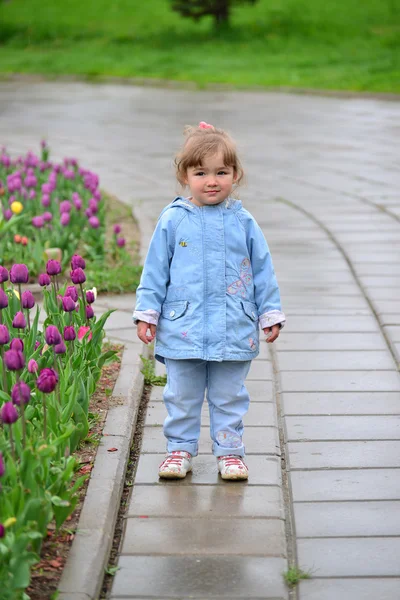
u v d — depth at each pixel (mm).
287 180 13422
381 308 7590
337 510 4375
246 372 4703
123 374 6012
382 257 9250
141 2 42406
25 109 22031
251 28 35875
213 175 4516
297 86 24859
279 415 5574
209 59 30656
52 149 16188
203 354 4477
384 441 5141
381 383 6023
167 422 4727
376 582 3770
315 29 35375
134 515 4328
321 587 3736
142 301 4559
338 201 11969
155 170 14164
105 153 15758
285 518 4336
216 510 4375
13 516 3594
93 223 8867
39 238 8633
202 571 3863
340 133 17781
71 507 3975
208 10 35500
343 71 26953
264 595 3699
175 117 20250
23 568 3361
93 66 30109
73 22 40094
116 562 3959
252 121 19562
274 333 4602
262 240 4664
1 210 9078
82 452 4879
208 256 4527
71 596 3574
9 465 3738
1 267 5059
